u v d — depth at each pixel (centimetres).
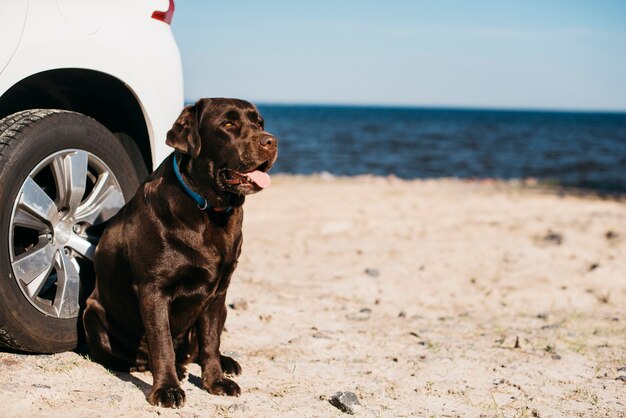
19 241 406
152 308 354
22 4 359
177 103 461
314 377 415
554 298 680
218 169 360
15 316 362
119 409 331
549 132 8894
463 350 496
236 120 372
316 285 700
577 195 1694
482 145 5375
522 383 424
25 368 364
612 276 759
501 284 735
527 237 1001
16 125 372
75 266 401
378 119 15300
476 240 971
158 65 441
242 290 648
